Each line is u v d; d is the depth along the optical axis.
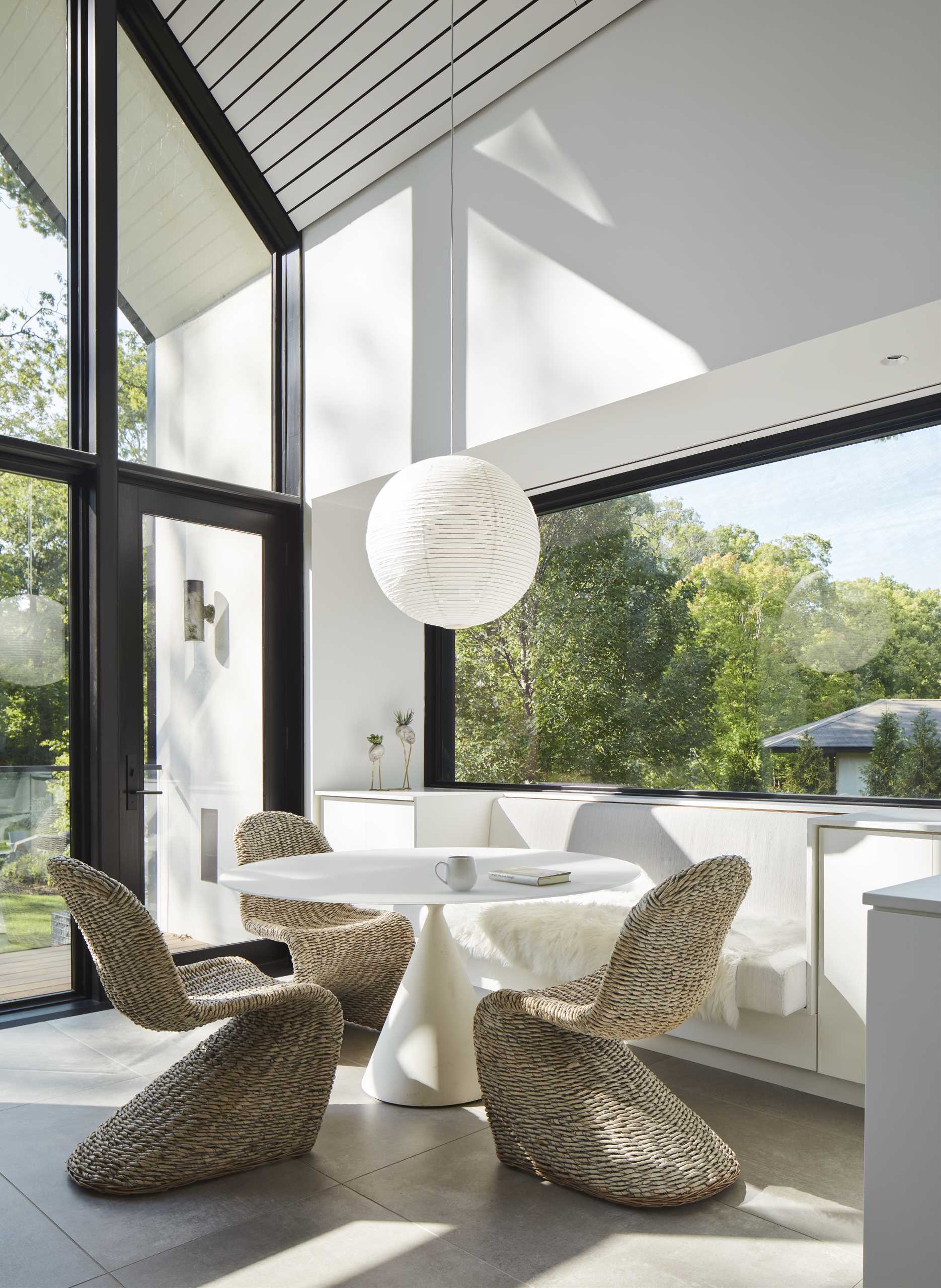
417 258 4.35
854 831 2.87
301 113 4.54
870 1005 1.48
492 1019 2.52
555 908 3.62
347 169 4.61
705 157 3.28
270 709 4.88
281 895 2.48
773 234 3.09
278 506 4.93
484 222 4.03
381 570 3.20
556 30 3.69
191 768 4.54
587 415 3.66
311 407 4.91
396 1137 2.70
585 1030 2.24
